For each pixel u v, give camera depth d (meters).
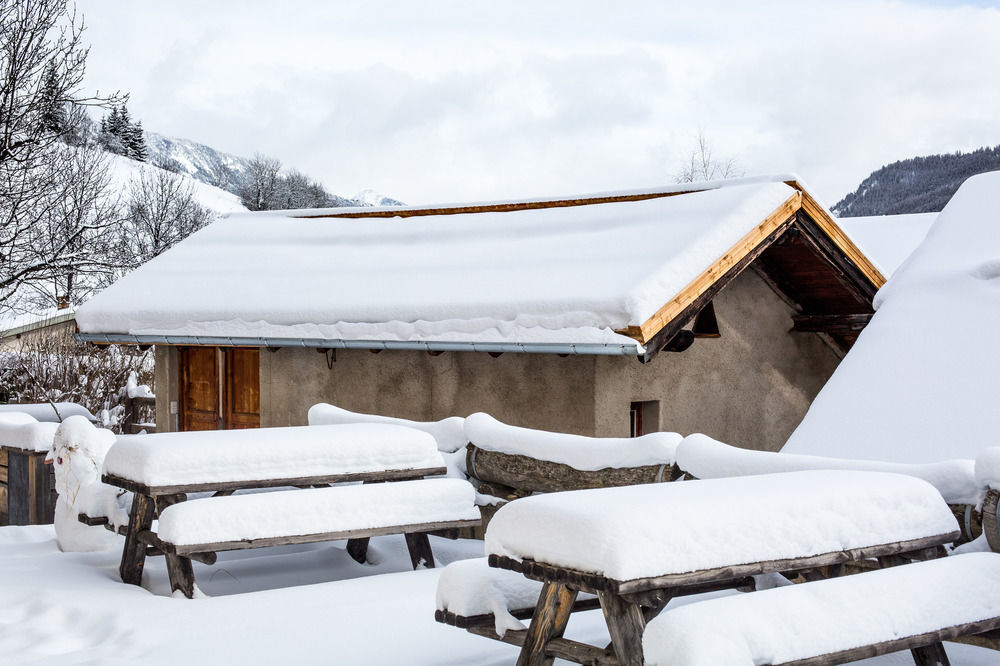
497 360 10.55
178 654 5.01
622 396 9.90
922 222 17.81
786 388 11.70
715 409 10.88
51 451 8.01
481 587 4.36
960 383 7.20
